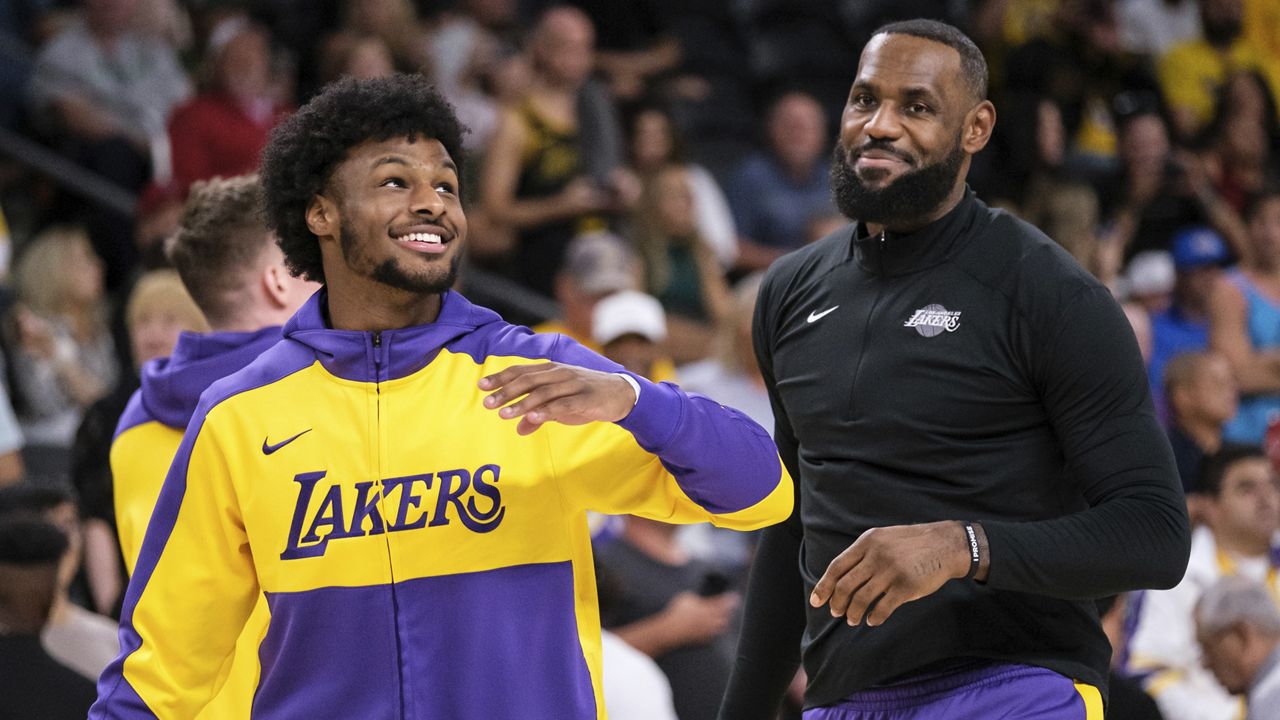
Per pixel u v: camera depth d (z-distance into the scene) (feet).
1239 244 46.29
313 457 12.78
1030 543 13.46
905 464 14.90
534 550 12.71
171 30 45.65
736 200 47.44
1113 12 53.06
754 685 16.74
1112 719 23.99
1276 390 39.37
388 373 13.00
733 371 34.86
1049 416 14.71
